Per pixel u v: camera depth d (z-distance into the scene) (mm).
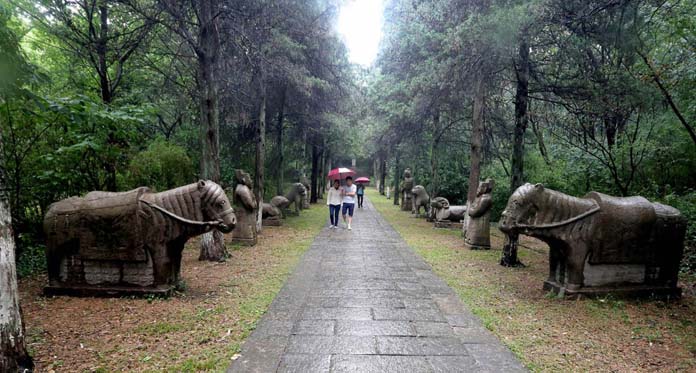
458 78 8211
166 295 5090
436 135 15656
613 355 3639
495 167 16203
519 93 7984
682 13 6504
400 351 3672
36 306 4727
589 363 3473
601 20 7289
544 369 3354
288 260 7734
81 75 10289
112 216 5047
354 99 17469
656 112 8766
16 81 5086
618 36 7066
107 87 9297
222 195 5254
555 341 3943
